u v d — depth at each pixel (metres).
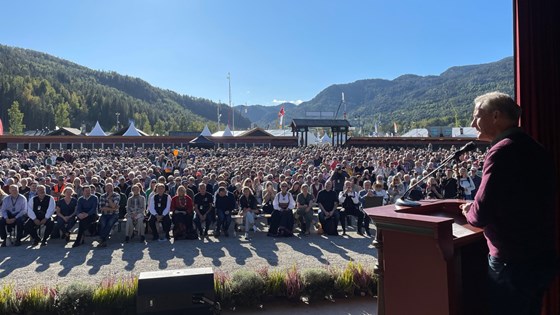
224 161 23.70
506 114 2.11
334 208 10.67
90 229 10.36
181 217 9.99
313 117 58.44
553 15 2.68
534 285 1.93
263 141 50.84
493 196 1.95
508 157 1.95
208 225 10.47
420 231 2.03
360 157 24.22
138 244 9.53
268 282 5.46
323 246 9.35
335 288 5.57
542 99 2.69
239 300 5.23
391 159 21.28
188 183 12.01
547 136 2.66
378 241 2.46
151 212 9.82
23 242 9.70
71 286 5.02
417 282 2.10
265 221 12.56
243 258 8.23
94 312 4.87
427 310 2.05
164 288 3.75
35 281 6.72
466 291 2.23
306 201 10.77
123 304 4.91
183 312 3.77
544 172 1.96
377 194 11.26
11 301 4.80
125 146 47.94
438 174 12.74
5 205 9.26
